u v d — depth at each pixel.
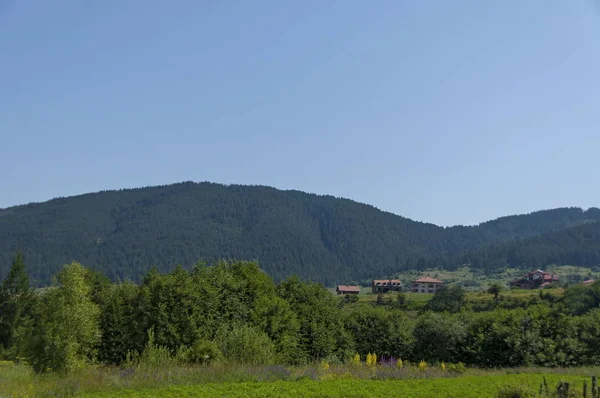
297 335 53.44
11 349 47.16
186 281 45.94
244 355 35.81
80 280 34.22
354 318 69.94
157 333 43.88
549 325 59.81
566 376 39.44
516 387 24.56
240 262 55.34
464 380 34.62
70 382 25.14
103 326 45.19
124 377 27.11
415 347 65.88
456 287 121.00
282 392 25.00
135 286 50.12
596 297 84.56
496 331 60.22
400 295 134.50
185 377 27.84
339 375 33.47
